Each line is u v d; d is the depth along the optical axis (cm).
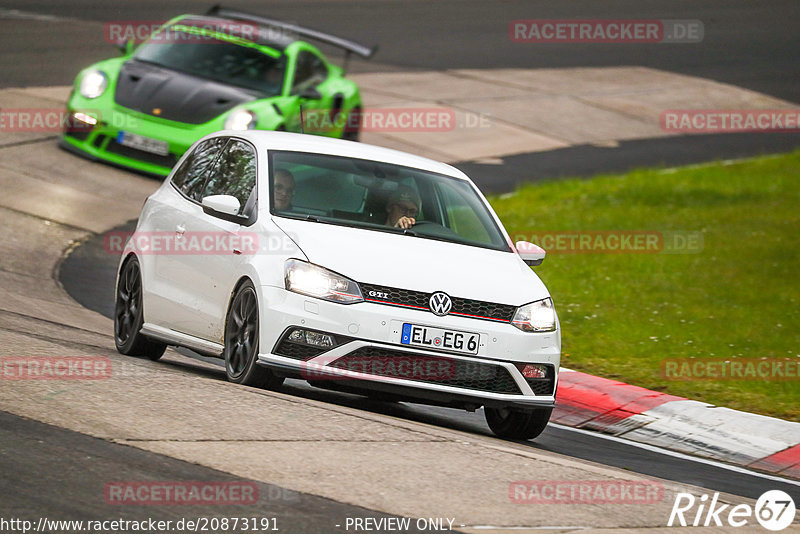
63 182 5466
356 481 1989
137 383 2461
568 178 7306
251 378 2630
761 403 3506
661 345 4119
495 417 2905
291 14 10619
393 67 9438
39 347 2805
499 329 2628
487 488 2056
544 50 11000
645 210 6619
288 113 5766
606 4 13125
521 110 8894
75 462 1919
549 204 6594
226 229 2822
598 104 9500
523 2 12775
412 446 2264
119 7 9706
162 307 3027
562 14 12438
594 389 3488
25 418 2125
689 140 8988
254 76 6003
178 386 2475
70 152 5903
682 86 10431
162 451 2023
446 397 2581
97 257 4694
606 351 4012
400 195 2947
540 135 8400
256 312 2627
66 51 7988
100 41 8394
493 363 2612
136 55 6169
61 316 3741
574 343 4091
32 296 3969
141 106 5703
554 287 4969
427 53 10088
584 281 5088
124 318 3225
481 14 12044
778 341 4253
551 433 3084
